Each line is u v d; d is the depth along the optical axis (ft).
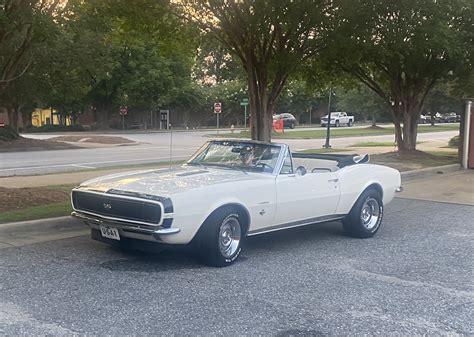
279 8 42.65
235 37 49.32
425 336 14.62
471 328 15.25
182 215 19.21
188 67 180.55
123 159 72.79
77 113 179.01
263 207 21.99
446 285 19.25
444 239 27.04
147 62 165.37
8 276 18.92
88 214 20.89
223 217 20.44
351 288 18.62
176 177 21.75
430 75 69.26
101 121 178.50
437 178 55.52
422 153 73.36
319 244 25.44
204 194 19.86
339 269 21.02
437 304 17.20
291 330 14.75
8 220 26.35
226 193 20.56
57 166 61.77
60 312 15.62
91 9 34.78
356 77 72.95
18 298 16.72
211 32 49.93
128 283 18.44
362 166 27.58
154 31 48.78
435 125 247.09
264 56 50.08
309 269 20.90
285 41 49.06
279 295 17.65
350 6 44.52
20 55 34.22
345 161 27.71
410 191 45.85
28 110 158.81
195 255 21.44
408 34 52.13
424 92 75.25
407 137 73.51
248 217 21.56
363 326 15.20
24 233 25.44
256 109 51.62
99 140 112.68
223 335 14.26
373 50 54.39
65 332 14.19
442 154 79.77
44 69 66.90
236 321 15.26
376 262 22.26
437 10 51.88
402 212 35.50
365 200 26.94
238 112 213.05
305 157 28.89
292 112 237.25
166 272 19.88
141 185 20.52
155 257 21.93
